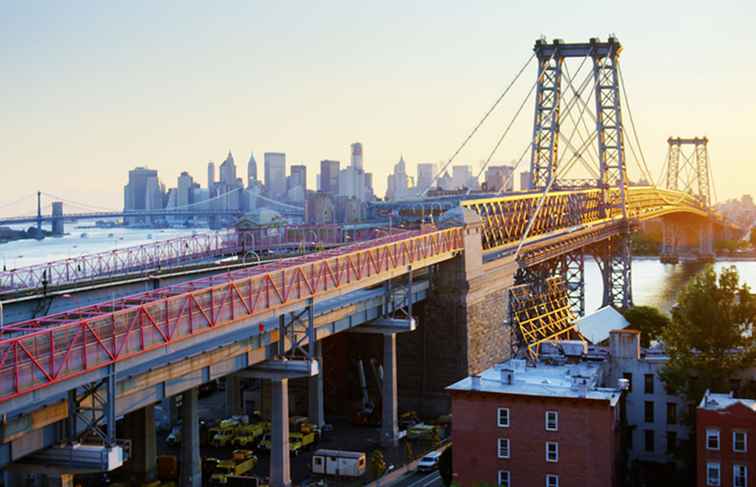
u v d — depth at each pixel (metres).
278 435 97.31
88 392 75.25
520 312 163.38
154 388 85.06
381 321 123.56
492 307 152.12
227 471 102.50
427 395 139.62
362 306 120.25
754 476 83.19
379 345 139.62
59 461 73.69
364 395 136.00
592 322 138.25
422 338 140.38
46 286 118.50
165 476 104.00
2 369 63.62
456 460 90.19
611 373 101.06
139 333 75.69
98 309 79.50
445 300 140.00
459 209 145.75
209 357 90.69
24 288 123.81
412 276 142.12
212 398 152.62
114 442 73.50
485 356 146.88
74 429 74.19
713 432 84.19
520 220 189.75
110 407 73.19
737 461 83.50
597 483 85.81
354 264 110.81
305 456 113.56
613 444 87.75
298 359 111.25
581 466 86.19
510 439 88.50
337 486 100.38
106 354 72.19
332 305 114.75
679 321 101.94
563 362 104.06
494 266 155.75
